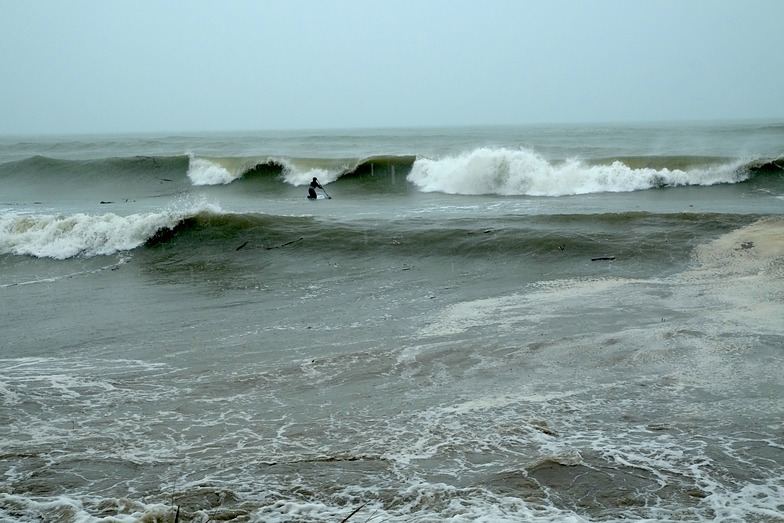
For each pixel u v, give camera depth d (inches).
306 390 235.3
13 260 497.4
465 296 362.9
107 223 526.6
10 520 148.9
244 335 307.9
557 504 151.7
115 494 161.3
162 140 2271.2
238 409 219.1
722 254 404.2
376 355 270.4
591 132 2460.6
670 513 146.8
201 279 432.1
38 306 375.6
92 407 222.5
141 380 249.8
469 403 217.2
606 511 148.3
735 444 180.4
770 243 408.2
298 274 431.5
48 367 267.9
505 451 180.4
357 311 343.3
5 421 210.7
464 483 162.9
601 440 185.5
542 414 205.6
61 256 501.7
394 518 146.5
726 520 143.1
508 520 143.8
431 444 186.5
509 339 282.4
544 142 1604.3
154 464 178.2
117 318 345.7
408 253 462.6
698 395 216.4
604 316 309.3
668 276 376.5
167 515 148.9
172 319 341.1
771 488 156.7
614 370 242.5
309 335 303.6
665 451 177.5
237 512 150.6
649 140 1592.0
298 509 151.7
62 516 148.9
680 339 270.7
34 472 174.1
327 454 181.9
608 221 492.7
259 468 174.4
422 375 246.2
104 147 1795.0
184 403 225.5
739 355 250.1
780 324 281.9
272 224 532.7
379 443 188.2
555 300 343.3
